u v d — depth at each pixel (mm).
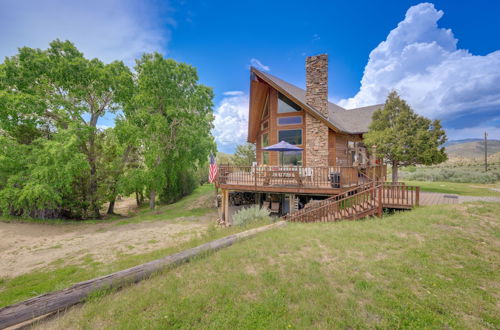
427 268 4246
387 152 14086
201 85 20922
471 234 5664
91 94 17906
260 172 13844
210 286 3857
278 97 16344
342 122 18000
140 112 17672
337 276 4059
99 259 8078
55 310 3402
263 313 3139
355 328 2828
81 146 18078
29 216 15828
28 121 14852
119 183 18344
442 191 14930
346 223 7883
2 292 5520
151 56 18562
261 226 8031
